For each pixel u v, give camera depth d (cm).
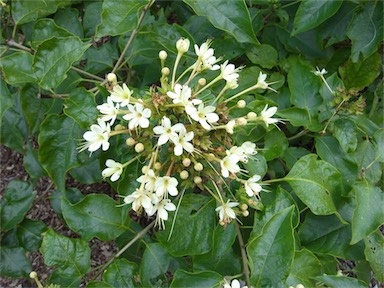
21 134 36
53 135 30
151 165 24
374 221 27
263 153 29
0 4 31
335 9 31
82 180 36
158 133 22
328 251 30
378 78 38
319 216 30
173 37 31
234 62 39
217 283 25
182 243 28
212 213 28
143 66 36
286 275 24
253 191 25
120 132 24
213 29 34
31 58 28
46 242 27
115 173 24
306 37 37
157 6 41
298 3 37
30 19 32
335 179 28
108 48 35
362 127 31
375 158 30
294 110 30
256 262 24
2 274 35
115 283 28
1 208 35
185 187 25
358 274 34
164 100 23
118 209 29
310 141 40
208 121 23
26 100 33
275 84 35
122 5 27
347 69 34
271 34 38
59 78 27
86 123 28
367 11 33
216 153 24
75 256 27
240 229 31
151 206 23
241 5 27
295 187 28
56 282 29
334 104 30
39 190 45
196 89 25
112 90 24
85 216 29
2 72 29
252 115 25
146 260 28
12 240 36
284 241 24
